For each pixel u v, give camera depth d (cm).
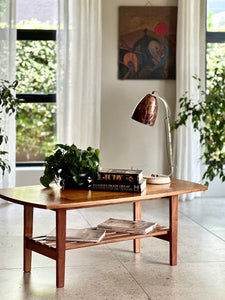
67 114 589
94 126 597
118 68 610
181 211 547
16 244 416
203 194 630
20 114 628
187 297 304
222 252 397
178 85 605
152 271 350
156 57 612
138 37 609
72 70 587
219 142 562
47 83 634
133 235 340
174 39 613
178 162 607
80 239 324
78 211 548
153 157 625
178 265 364
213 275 343
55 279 334
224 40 641
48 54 631
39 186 358
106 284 325
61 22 582
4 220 501
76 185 345
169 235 361
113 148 618
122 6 603
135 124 620
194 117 555
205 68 629
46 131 636
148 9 607
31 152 635
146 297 303
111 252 396
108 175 338
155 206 575
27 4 620
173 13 611
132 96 616
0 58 574
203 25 617
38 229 465
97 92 594
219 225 485
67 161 342
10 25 575
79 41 584
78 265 363
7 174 584
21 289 315
